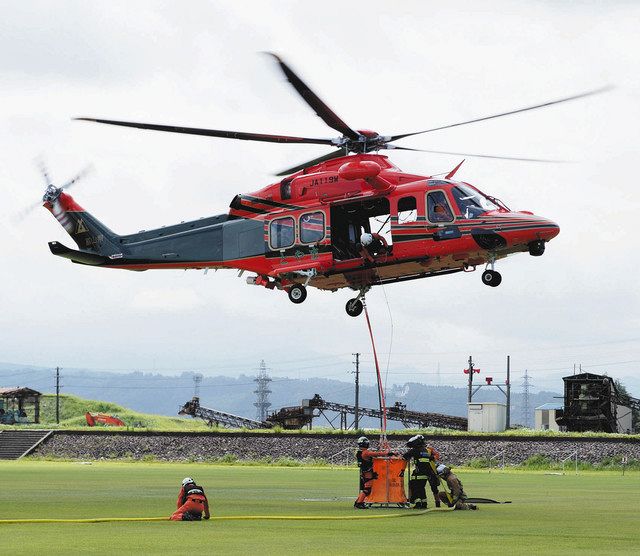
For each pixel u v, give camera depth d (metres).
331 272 103.94
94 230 122.62
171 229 117.19
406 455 73.56
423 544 47.41
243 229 109.19
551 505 79.00
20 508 73.62
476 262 103.12
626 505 79.25
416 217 100.69
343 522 60.28
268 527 56.62
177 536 50.97
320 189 104.06
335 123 100.56
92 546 46.06
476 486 117.88
